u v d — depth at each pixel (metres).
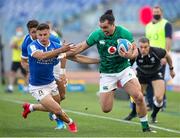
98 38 28.14
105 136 27.14
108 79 29.02
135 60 33.06
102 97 29.27
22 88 62.53
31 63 28.17
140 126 32.22
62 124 30.55
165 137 27.14
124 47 27.50
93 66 92.06
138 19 93.88
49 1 95.81
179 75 61.69
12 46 59.66
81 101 50.00
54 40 29.48
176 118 37.91
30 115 36.78
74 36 90.31
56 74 30.77
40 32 27.39
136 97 28.48
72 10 95.00
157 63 35.72
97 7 94.38
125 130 30.09
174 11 97.88
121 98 52.38
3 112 39.03
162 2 99.06
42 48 27.67
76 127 30.31
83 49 28.61
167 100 53.66
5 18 91.06
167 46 41.62
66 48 26.95
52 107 28.17
